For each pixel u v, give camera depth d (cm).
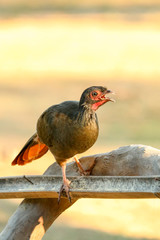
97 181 563
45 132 685
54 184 591
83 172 635
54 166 695
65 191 581
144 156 582
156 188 523
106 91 657
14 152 1563
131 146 602
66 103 687
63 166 675
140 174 585
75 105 676
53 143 680
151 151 583
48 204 629
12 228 620
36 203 629
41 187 593
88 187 571
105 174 618
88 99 653
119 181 548
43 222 629
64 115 668
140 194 536
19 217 627
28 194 599
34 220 625
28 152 738
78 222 1158
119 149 609
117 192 545
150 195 535
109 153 614
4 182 604
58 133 669
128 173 595
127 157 596
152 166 570
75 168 666
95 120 665
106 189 555
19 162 740
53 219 638
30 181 596
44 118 688
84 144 665
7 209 1207
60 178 588
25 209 630
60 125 666
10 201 1266
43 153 743
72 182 583
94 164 627
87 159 634
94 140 671
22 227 621
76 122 656
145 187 530
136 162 588
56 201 631
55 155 682
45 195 596
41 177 595
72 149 667
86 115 654
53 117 675
